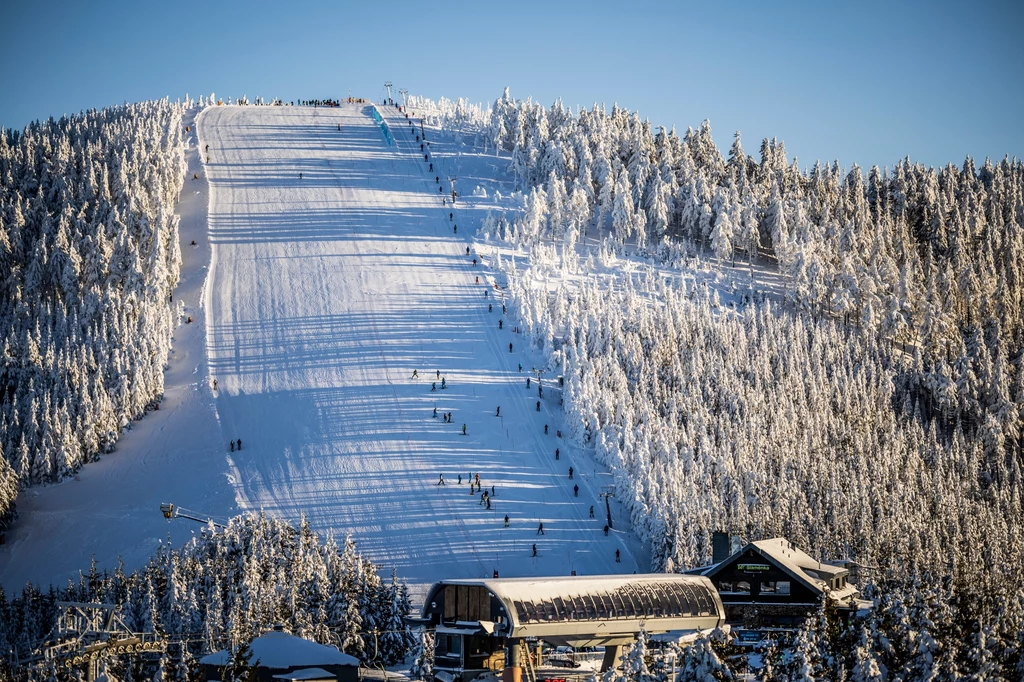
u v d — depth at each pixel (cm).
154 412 12438
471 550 9638
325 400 12281
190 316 14462
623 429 11406
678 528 9375
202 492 10662
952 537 9388
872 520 9756
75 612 5928
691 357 13000
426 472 10925
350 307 14450
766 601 6912
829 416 12588
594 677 4775
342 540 9688
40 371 12519
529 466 11212
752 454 11200
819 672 4241
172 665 5056
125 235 15450
